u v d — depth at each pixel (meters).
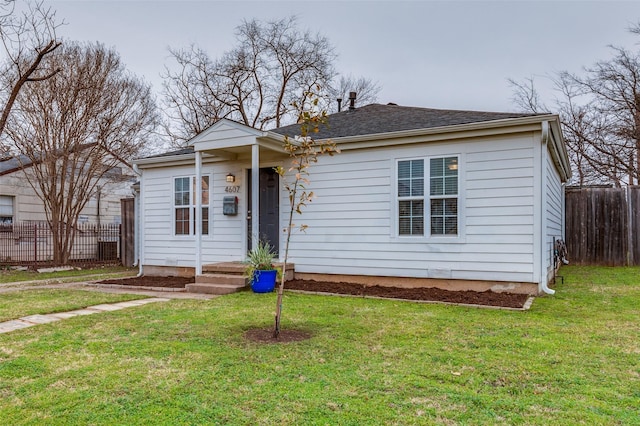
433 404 2.83
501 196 7.09
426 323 5.10
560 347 4.08
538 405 2.81
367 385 3.15
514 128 6.88
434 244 7.60
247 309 6.01
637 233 11.45
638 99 15.32
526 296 6.78
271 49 21.45
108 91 13.70
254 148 8.00
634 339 4.35
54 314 5.86
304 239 8.80
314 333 4.66
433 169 7.61
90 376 3.36
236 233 9.60
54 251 13.13
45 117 12.61
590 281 8.59
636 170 15.80
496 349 4.03
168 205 10.48
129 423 2.58
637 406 2.79
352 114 10.91
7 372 3.47
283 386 3.13
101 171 14.79
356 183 8.28
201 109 21.22
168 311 5.89
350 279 8.36
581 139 17.03
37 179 13.21
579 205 12.02
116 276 10.97
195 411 2.74
